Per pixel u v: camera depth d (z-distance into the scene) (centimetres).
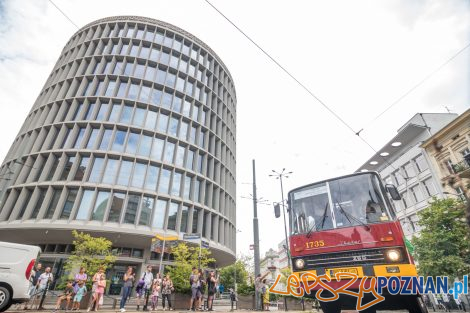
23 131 2984
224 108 3878
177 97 3206
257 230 1480
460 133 2464
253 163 1680
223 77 4109
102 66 3056
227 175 3531
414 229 3177
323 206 676
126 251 2523
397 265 526
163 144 2838
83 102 2805
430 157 2858
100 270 1123
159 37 3475
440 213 1977
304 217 686
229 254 3011
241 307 1605
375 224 584
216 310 1376
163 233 2402
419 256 2002
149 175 2609
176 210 2653
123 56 3108
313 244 626
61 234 2239
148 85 3058
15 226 2134
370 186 655
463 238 1864
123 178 2486
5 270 809
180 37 3638
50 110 2856
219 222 3105
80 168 2464
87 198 2339
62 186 2341
